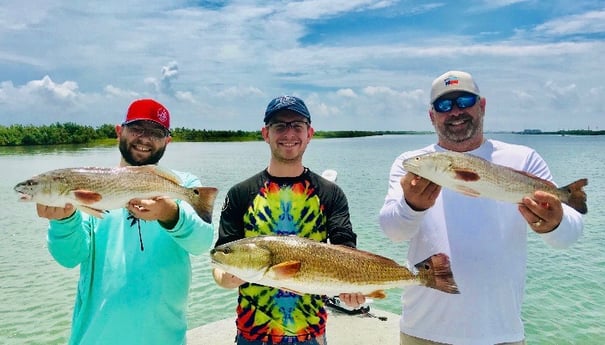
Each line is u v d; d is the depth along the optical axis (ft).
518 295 12.19
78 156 221.87
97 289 11.43
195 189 11.84
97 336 11.06
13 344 28.91
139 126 12.77
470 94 13.09
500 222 12.28
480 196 11.05
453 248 12.27
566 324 31.09
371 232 58.39
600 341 28.60
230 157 238.68
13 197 91.97
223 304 35.17
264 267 10.39
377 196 90.43
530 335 29.45
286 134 12.33
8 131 332.60
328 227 12.43
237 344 12.09
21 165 169.37
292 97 12.66
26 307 35.04
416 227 11.91
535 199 10.54
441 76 13.66
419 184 11.12
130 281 11.35
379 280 10.58
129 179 11.41
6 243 55.26
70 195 10.87
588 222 65.36
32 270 44.52
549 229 10.80
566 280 40.47
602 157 234.17
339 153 276.82
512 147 13.42
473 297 11.91
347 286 10.49
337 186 13.09
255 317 11.68
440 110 13.35
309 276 10.36
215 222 53.88
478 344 11.73
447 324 12.03
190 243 11.50
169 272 11.76
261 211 12.34
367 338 22.84
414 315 12.64
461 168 10.90
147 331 11.25
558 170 153.99
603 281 40.09
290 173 12.69
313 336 11.66
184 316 12.22
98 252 11.76
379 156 240.73
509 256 12.16
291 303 11.66
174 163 189.06
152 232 11.93
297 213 12.30
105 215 12.13
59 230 11.10
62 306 35.32
